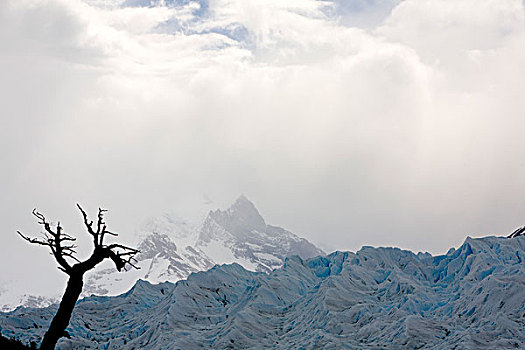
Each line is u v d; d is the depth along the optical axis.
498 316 41.38
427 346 41.44
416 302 50.66
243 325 51.59
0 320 57.00
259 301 57.19
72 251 24.84
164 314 56.69
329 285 55.62
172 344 48.81
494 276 48.03
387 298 54.75
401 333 43.75
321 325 49.59
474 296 47.22
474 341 39.09
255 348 47.81
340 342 44.53
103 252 24.55
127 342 55.34
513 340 38.53
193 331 53.12
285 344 47.84
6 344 23.12
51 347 23.66
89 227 24.81
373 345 43.56
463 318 45.84
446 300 51.50
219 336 50.84
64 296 24.09
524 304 42.62
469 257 58.34
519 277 46.31
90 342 55.56
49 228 24.73
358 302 53.00
